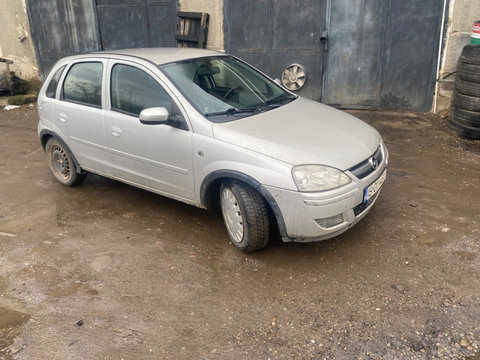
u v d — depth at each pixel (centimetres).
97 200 500
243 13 833
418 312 296
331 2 768
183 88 394
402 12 733
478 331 277
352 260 357
